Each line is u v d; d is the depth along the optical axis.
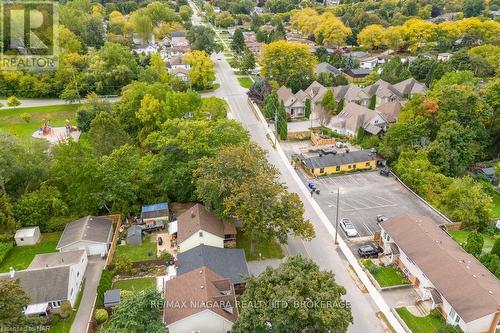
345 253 51.62
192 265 44.69
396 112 90.81
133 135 80.62
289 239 54.44
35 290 41.38
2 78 103.94
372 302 43.72
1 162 55.03
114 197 56.34
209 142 60.03
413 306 43.03
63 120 95.75
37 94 103.81
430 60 123.38
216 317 37.03
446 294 40.06
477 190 59.81
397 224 50.69
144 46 142.62
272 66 112.75
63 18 133.12
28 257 50.94
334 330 32.12
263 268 48.78
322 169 71.44
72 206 57.50
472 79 90.25
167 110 75.88
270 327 33.78
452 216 58.56
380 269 48.34
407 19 181.50
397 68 118.25
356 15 184.38
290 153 79.56
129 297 36.31
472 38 152.88
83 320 41.31
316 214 60.31
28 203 55.16
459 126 73.50
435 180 65.50
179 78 111.06
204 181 50.34
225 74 128.62
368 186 68.50
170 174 58.00
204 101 86.31
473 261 45.41
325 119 92.69
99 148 65.38
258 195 47.53
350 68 132.00
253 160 52.09
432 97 79.88
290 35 182.25
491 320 37.69
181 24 181.62
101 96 105.56
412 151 71.19
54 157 60.53
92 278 47.34
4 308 32.41
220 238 49.88
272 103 92.19
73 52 113.81
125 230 55.88
